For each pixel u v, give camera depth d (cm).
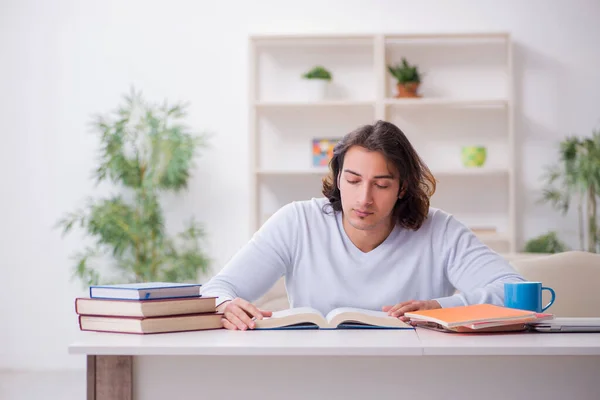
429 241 211
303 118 482
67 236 493
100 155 491
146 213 459
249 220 463
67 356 494
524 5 475
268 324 168
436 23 480
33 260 494
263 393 144
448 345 140
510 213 454
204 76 489
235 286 205
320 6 486
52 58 494
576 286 238
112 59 491
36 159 494
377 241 211
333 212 215
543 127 474
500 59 473
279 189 482
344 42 481
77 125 493
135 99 489
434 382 144
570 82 473
